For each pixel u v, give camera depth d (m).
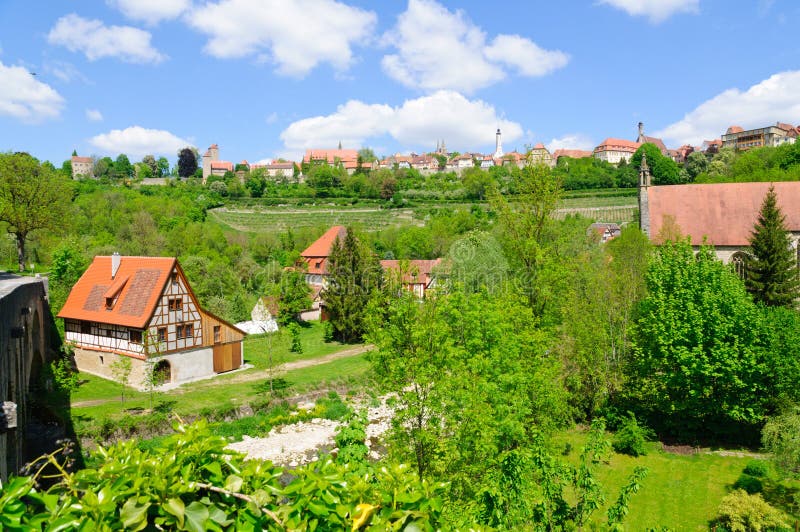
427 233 92.31
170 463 4.29
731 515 18.83
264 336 52.97
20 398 20.33
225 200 141.25
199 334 39.22
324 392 37.34
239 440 29.39
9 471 15.71
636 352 28.45
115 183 154.88
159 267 37.62
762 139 158.50
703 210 53.03
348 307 53.72
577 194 134.25
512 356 19.09
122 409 30.38
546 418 20.77
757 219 49.88
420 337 15.03
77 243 58.91
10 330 16.95
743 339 25.83
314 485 4.63
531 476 12.05
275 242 96.56
